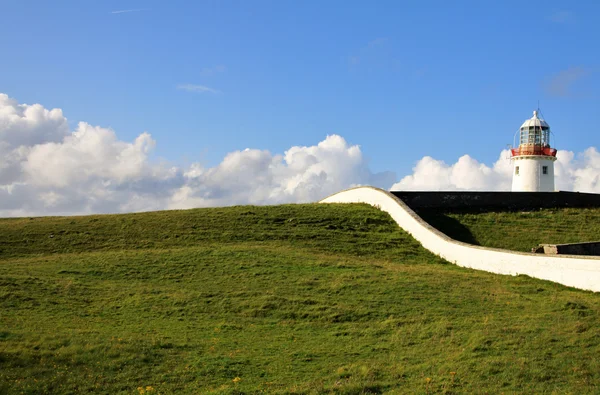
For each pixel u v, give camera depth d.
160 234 40.84
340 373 17.34
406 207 43.09
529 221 45.69
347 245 38.31
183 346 20.20
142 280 30.17
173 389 16.56
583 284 26.28
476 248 33.09
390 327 22.06
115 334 21.42
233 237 39.78
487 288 27.12
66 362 18.25
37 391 16.19
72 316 23.86
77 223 44.59
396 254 36.94
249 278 29.78
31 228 43.12
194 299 26.48
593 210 49.75
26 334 20.69
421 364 17.73
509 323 20.92
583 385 14.90
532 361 16.78
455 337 19.84
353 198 52.16
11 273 30.73
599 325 19.67
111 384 16.86
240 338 21.45
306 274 30.41
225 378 17.39
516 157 59.62
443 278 29.30
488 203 50.34
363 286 27.77
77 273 31.42
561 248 32.06
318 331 22.28
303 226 42.25
